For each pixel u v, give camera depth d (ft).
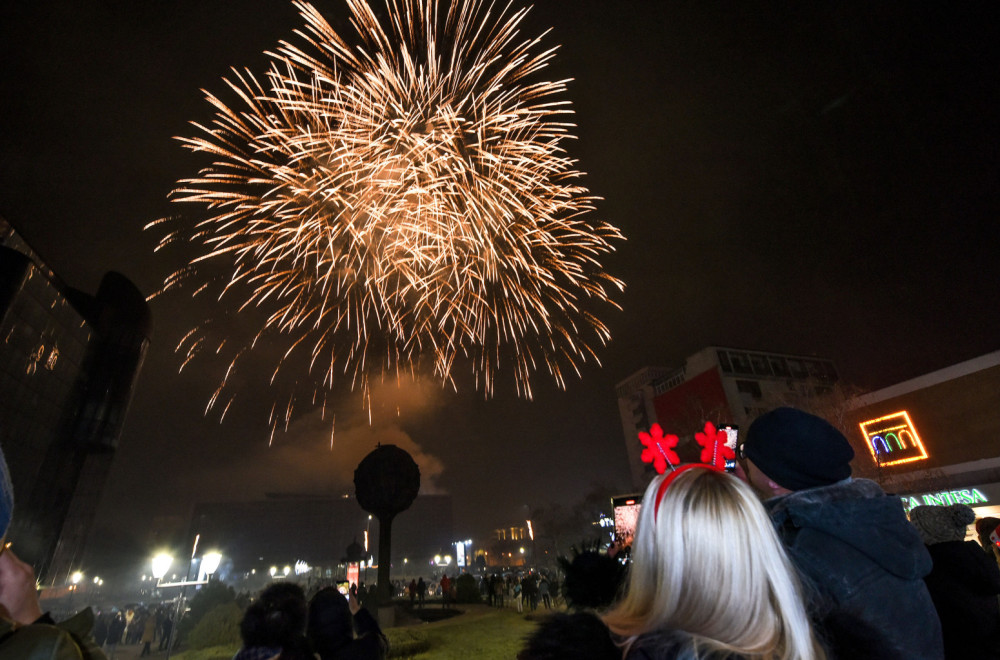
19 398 132.77
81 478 169.58
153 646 68.44
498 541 401.90
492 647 40.11
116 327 186.29
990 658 7.26
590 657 3.76
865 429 113.91
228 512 391.86
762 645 3.83
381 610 57.16
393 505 59.77
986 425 96.94
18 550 138.51
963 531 7.92
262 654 9.21
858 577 5.45
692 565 4.14
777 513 6.52
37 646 4.05
